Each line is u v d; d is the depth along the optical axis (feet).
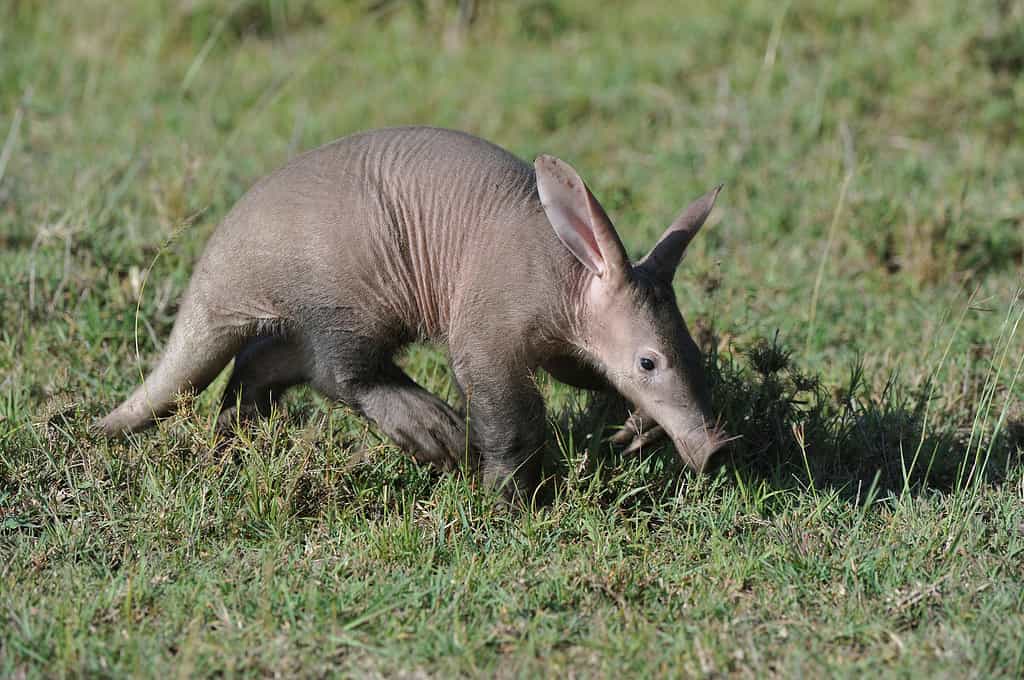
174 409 46.70
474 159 43.68
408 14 97.91
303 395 50.75
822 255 64.18
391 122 82.07
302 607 37.78
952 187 70.28
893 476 46.68
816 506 43.68
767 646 36.29
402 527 41.52
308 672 34.94
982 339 54.85
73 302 56.18
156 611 37.76
